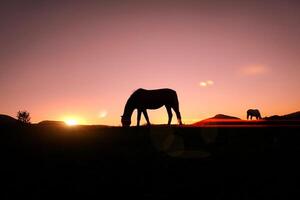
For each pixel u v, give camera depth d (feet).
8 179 28.71
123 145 47.39
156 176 29.37
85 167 33.01
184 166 33.09
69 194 24.79
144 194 24.45
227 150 42.52
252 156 37.83
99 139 52.90
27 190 25.77
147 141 51.08
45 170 31.83
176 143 49.32
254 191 24.76
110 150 42.93
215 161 35.35
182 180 28.02
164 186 26.32
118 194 24.61
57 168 32.65
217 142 50.21
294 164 33.35
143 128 68.28
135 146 46.44
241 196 23.68
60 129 67.56
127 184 27.04
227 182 27.17
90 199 23.70
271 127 65.87
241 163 34.09
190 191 24.95
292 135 54.60
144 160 36.27
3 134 57.16
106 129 67.36
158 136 55.98
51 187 26.43
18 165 33.91
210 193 24.43
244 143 48.67
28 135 56.90
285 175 29.17
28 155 38.93
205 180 27.89
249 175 29.30
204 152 41.24
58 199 23.79
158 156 38.65
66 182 27.81
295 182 26.99
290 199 22.99
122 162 35.27
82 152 41.32
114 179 28.55
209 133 58.54
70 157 37.96
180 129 64.80
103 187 26.32
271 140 50.98
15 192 25.32
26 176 29.73
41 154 39.65
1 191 25.55
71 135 57.77
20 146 45.11
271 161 34.86
